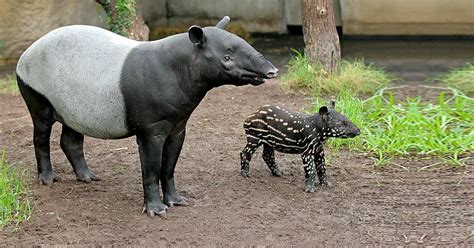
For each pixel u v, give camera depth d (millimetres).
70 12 12633
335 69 10273
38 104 6199
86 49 5816
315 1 10086
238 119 8836
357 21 14406
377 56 12719
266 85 10484
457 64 11828
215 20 14844
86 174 6680
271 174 6938
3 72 11633
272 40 14383
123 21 10852
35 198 6242
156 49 5617
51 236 5527
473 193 6527
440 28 14250
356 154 7559
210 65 5430
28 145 7883
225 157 7441
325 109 6270
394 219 5957
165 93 5539
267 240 5492
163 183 6113
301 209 6105
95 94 5699
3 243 5406
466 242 5492
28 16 12109
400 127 7859
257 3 14688
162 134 5688
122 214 5945
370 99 8695
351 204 6246
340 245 5430
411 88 10062
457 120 8195
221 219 5863
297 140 6348
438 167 7207
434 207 6215
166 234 5582
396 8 14227
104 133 5867
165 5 14945
